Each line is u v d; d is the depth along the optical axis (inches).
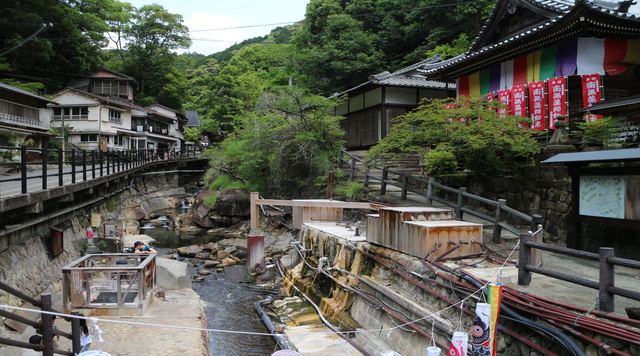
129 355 257.0
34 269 387.9
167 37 2166.6
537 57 547.8
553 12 545.6
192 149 2033.7
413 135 502.6
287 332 353.7
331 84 1368.1
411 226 330.0
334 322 374.6
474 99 484.1
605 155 278.1
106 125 1472.7
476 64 620.4
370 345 308.5
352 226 540.7
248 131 957.2
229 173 1094.4
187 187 1595.7
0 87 961.5
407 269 319.0
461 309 245.1
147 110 1723.7
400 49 1422.2
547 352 193.9
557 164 414.3
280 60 1478.8
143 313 331.6
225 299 473.4
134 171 1033.5
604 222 295.0
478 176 512.7
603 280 188.4
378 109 887.1
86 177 622.5
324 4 1517.0
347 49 1306.6
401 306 304.0
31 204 361.4
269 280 550.6
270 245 727.7
